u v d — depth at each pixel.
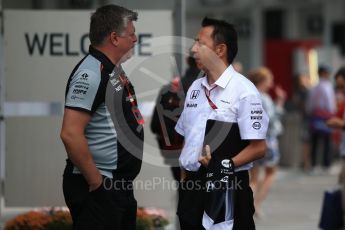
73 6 36.41
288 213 40.44
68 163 17.61
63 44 26.83
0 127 27.64
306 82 62.28
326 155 57.94
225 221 17.56
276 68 76.38
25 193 27.41
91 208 17.19
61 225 25.41
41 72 26.86
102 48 17.42
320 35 87.19
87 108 16.89
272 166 37.94
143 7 32.12
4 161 27.39
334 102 56.78
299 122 59.59
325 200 29.33
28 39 26.78
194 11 78.81
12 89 26.88
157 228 26.50
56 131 27.20
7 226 26.03
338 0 85.38
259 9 82.56
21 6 32.62
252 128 17.53
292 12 86.81
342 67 30.95
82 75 17.00
